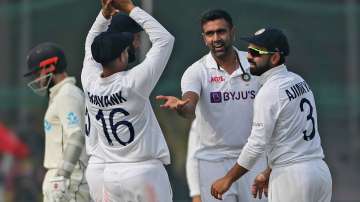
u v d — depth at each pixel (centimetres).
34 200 5894
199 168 2858
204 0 7331
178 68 7044
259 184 2564
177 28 7238
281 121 2419
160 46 2391
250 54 2469
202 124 2827
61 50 2786
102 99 2406
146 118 2416
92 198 2634
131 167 2420
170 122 6303
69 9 7412
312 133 2453
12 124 6900
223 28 2712
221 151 2831
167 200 2455
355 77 7881
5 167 5894
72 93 2738
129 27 2525
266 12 7675
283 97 2409
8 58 7881
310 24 7912
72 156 2683
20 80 7112
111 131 2417
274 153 2453
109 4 2469
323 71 7869
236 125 2797
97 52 2381
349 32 7950
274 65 2448
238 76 2777
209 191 2853
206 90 2780
